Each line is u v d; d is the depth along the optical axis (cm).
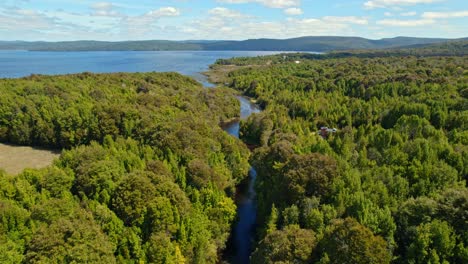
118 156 8656
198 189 8144
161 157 9088
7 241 5531
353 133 10931
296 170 7144
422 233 5225
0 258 5069
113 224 6134
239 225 8238
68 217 6069
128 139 10469
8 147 13000
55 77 18712
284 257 5312
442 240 5072
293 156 7688
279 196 7269
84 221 5934
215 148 10338
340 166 7469
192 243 6606
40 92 15150
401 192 6594
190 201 7594
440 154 7888
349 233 5072
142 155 9294
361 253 4825
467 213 5366
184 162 9075
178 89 19800
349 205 6247
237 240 7719
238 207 9019
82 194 6981
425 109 11856
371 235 5031
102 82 18300
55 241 5331
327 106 15512
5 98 13750
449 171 6812
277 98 19338
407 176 7181
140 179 6881
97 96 15388
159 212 6431
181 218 6800
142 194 6662
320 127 14138
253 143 13888
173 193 6969
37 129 12950
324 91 19050
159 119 12044
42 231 5547
